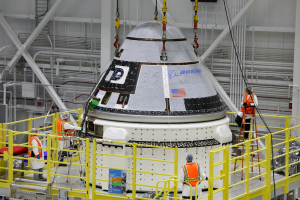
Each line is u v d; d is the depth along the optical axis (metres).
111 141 11.20
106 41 21.48
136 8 21.61
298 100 19.27
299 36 18.95
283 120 20.00
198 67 12.93
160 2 20.89
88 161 11.37
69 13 23.30
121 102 12.19
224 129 12.51
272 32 19.92
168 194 11.66
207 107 12.48
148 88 12.18
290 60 19.89
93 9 22.88
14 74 24.08
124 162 11.82
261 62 20.08
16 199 12.11
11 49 24.81
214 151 10.45
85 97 23.56
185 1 20.91
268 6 19.80
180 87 12.29
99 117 12.41
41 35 24.02
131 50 12.77
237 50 20.30
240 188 12.45
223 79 20.81
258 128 20.34
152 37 12.73
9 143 12.22
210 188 10.46
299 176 14.04
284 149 14.27
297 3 18.84
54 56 23.73
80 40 23.38
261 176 13.46
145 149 11.82
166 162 11.80
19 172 13.56
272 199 13.93
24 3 24.05
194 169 10.52
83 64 23.62
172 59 12.52
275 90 20.03
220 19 20.55
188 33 21.22
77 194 11.84
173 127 11.88
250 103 13.42
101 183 12.20
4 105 22.58
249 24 20.19
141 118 11.91
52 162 12.88
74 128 12.98
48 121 24.34
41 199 11.94
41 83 24.75
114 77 12.63
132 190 11.06
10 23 24.52
